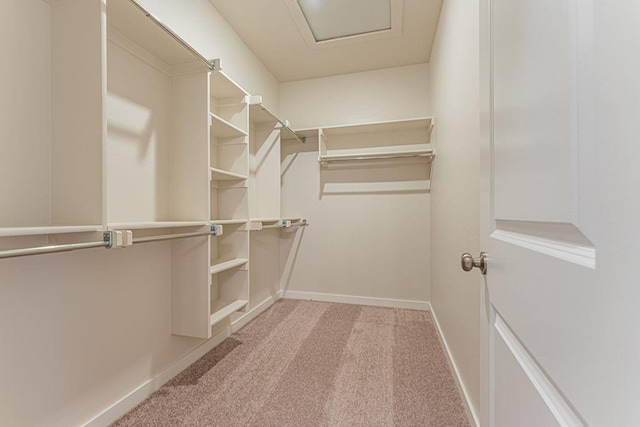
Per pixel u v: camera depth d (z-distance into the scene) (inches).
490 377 30.0
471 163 54.6
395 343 86.0
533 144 19.2
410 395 61.9
